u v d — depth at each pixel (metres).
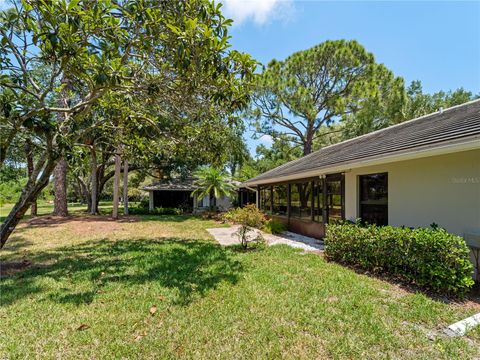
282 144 22.45
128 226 13.25
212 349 2.81
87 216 17.56
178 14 4.53
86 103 5.53
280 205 13.20
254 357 2.68
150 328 3.22
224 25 4.61
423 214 5.70
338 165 7.14
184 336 3.04
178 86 5.69
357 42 15.96
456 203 5.06
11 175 18.30
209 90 5.61
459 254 4.05
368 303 3.86
